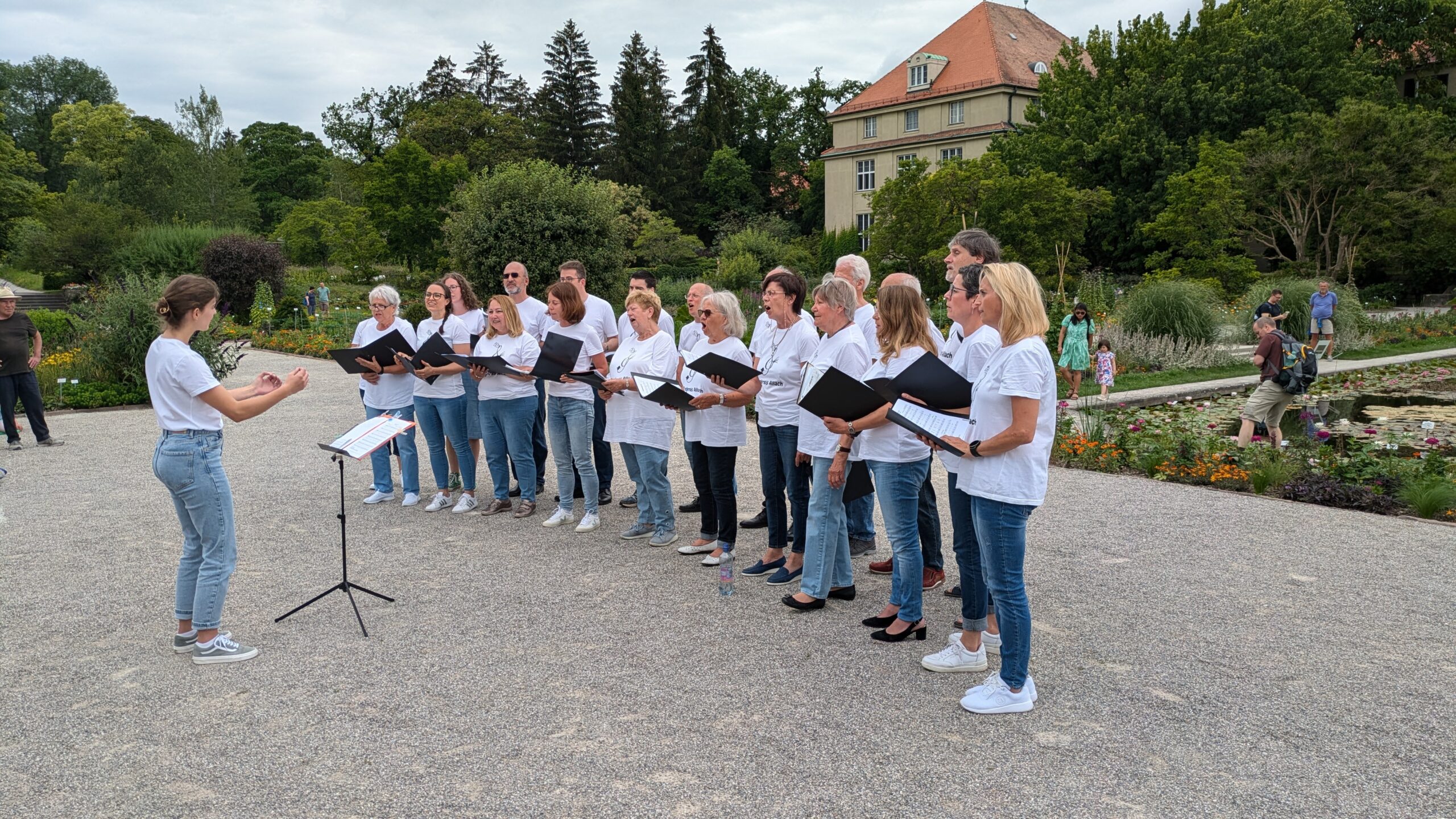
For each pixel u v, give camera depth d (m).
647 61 71.50
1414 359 18.61
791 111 74.56
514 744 3.47
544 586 5.40
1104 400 13.38
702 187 71.12
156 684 4.09
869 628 4.68
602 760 3.34
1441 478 7.39
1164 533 6.45
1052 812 2.95
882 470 4.37
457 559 5.99
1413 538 6.32
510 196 31.94
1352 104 33.06
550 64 71.69
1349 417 12.13
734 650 4.39
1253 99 36.44
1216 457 8.44
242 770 3.30
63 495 8.05
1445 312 27.95
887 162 52.06
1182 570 5.59
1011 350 3.51
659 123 69.50
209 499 4.24
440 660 4.31
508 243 31.25
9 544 6.47
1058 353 16.11
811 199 67.44
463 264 32.56
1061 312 20.91
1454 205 32.22
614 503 7.61
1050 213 30.94
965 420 3.70
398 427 4.83
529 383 6.95
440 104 69.94
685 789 3.12
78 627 4.84
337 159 68.75
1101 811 2.96
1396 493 7.35
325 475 8.84
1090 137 38.00
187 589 4.41
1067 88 40.12
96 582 5.60
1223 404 13.33
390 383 7.41
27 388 10.48
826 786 3.13
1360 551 5.99
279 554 6.16
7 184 59.44
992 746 3.41
